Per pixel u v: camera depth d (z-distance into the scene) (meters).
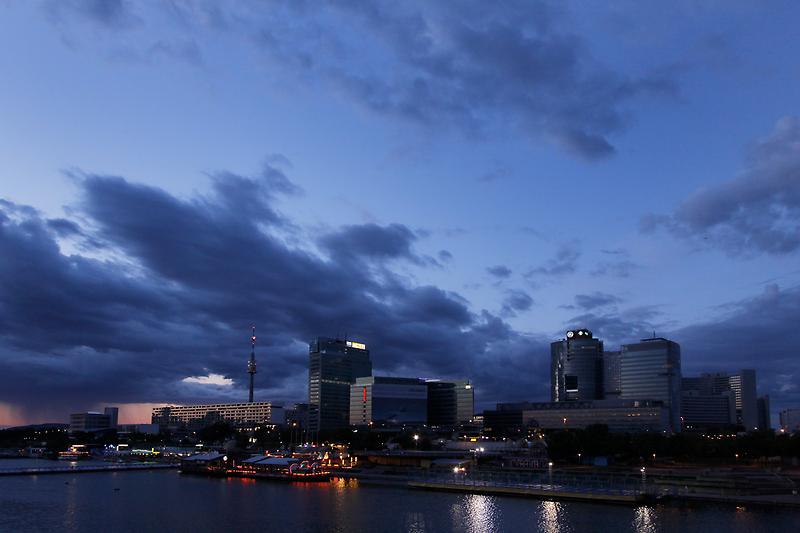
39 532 171.38
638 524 172.88
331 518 189.00
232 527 177.12
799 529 164.50
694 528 166.88
